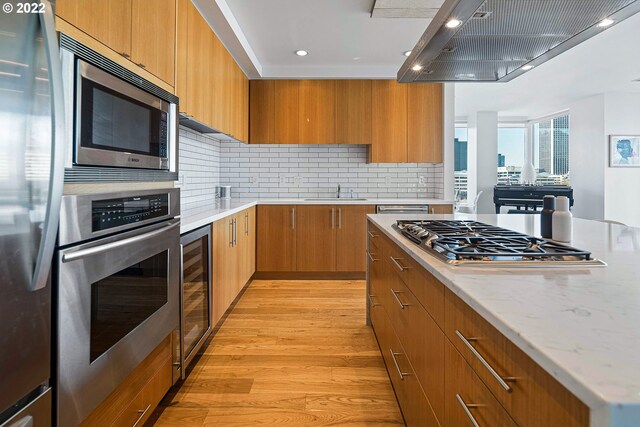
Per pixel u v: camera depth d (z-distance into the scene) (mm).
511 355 682
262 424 1713
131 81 1480
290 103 4469
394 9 2961
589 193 6535
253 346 2557
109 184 1354
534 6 1375
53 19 939
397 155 4477
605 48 4117
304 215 4301
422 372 1322
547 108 7289
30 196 885
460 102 6809
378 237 2373
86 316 1145
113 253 1283
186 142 3338
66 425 1059
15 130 838
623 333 597
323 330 2842
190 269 2109
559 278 952
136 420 1495
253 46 3777
